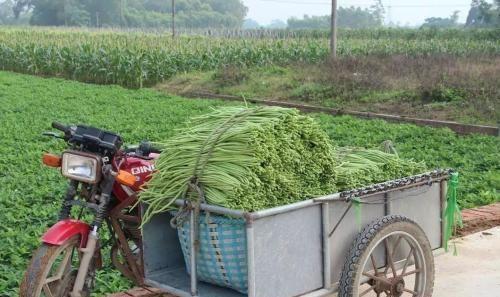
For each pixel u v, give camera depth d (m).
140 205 4.68
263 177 4.39
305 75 23.92
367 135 14.23
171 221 4.41
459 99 18.27
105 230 6.54
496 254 6.61
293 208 4.25
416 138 14.07
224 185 4.26
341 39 40.41
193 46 30.89
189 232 4.41
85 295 4.54
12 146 12.20
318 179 4.77
